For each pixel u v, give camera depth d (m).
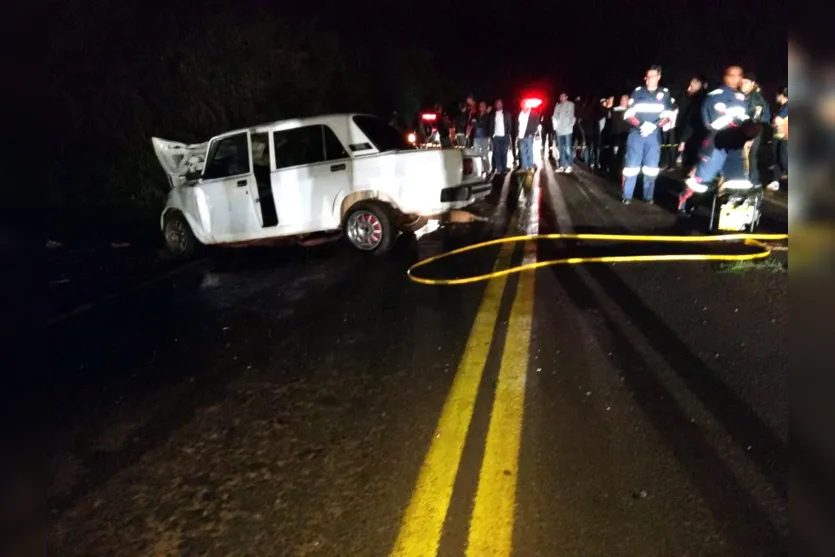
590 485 3.11
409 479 3.29
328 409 4.11
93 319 6.57
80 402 4.54
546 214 9.82
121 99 11.88
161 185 12.35
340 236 9.39
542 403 3.93
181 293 7.39
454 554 2.74
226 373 4.86
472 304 5.86
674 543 2.70
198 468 3.58
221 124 14.05
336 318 5.87
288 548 2.87
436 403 4.06
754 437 3.40
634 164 10.01
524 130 15.91
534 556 2.69
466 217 10.19
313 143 8.20
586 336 4.88
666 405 3.80
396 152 7.92
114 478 3.54
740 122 7.26
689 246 7.20
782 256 6.46
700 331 4.82
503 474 3.25
